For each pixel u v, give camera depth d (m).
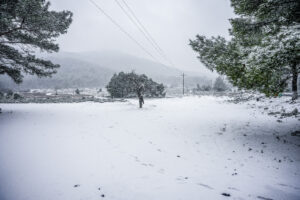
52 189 3.06
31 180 3.36
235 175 3.76
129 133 7.21
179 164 4.31
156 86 37.59
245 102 17.33
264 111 11.91
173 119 10.30
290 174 3.81
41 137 6.37
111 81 34.44
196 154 5.05
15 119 9.73
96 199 2.79
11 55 10.56
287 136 6.33
